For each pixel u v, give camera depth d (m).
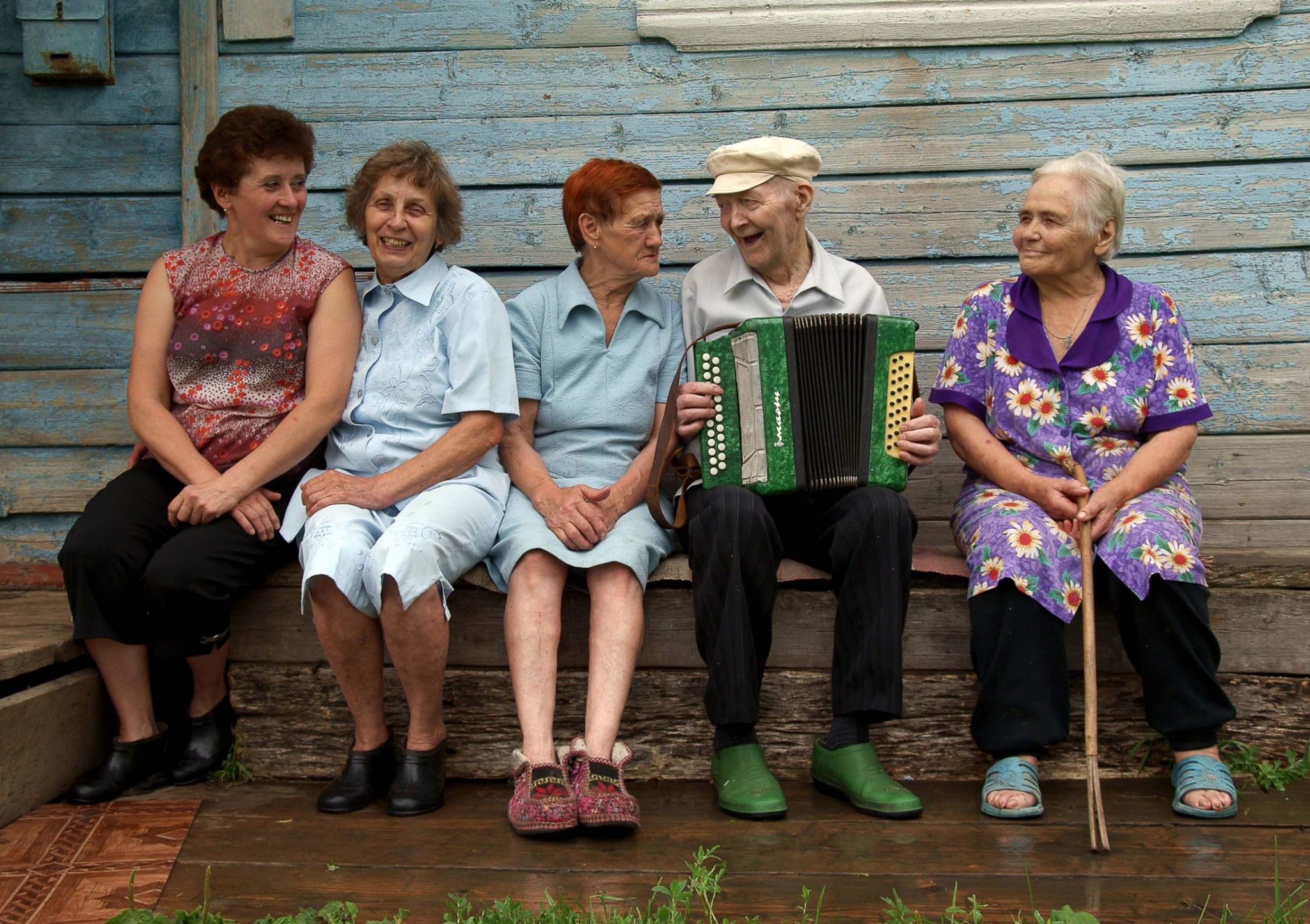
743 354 2.88
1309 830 2.56
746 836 2.56
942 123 3.59
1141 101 3.55
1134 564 2.71
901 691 2.73
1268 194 3.53
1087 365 2.96
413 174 2.90
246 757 2.98
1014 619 2.73
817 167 3.16
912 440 2.89
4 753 2.61
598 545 2.84
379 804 2.78
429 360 2.94
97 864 2.42
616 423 3.13
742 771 2.72
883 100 3.60
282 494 2.98
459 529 2.75
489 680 2.95
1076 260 2.95
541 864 2.41
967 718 2.94
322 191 3.68
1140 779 2.91
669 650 2.97
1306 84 3.51
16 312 3.66
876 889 2.28
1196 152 3.54
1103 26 3.53
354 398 3.00
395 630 2.62
